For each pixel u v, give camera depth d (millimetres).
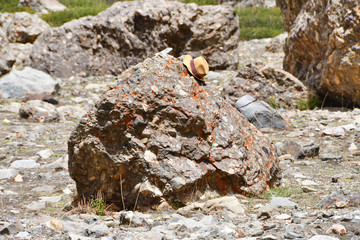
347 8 33750
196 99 16797
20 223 13211
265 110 30906
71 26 54438
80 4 104188
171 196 15461
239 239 12039
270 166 18234
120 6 54906
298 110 36406
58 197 17641
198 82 17750
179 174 15422
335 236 11945
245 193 16875
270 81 38438
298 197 16750
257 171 17422
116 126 15570
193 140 16109
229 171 16375
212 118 16891
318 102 37812
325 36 36500
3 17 66312
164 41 52812
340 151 24344
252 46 64625
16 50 57250
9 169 21406
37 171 21812
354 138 26875
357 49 33156
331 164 21906
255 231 12594
